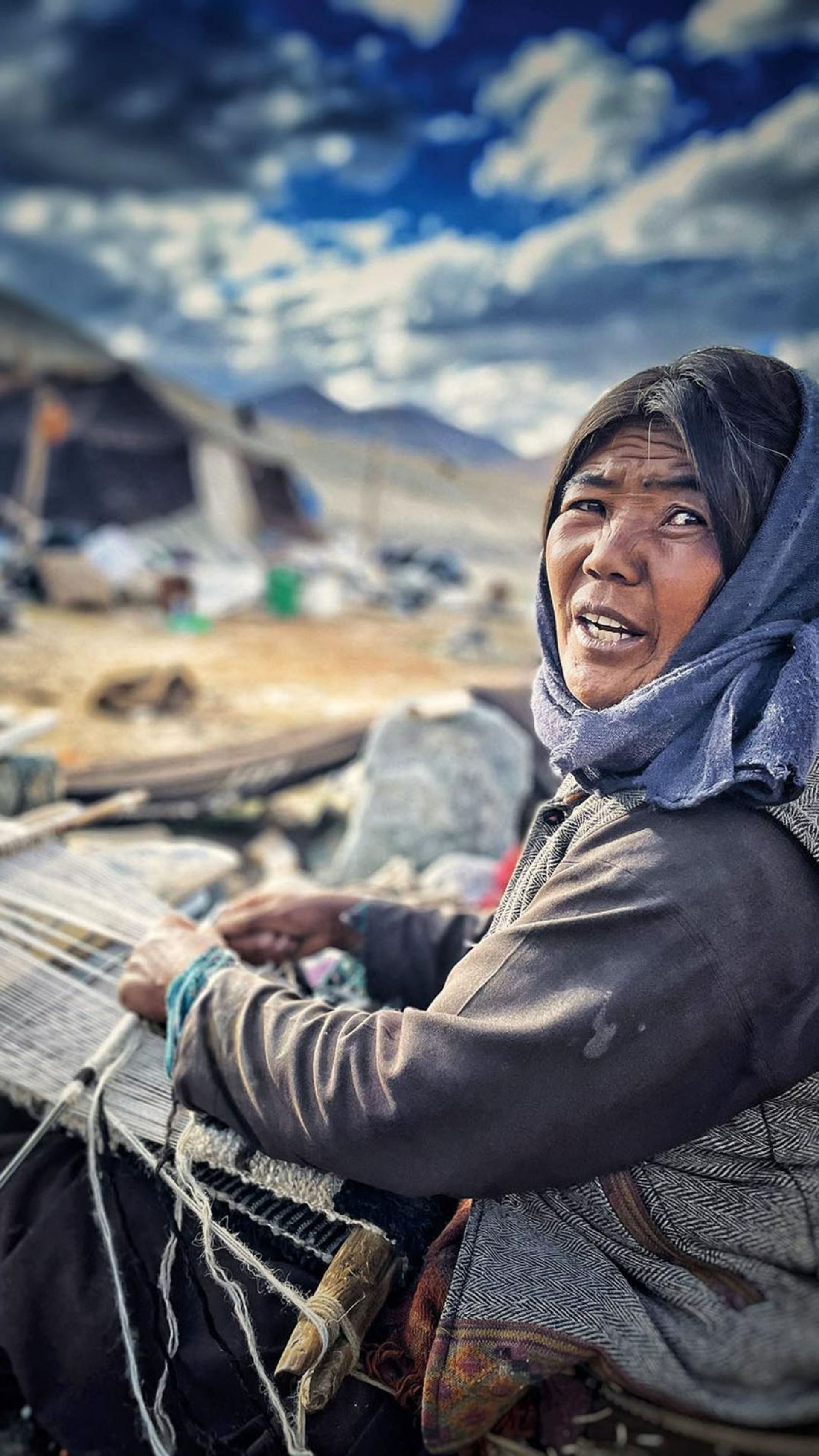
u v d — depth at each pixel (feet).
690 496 3.22
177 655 32.22
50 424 50.96
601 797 3.43
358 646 38.19
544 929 3.13
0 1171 4.43
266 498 66.08
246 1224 3.97
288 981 5.48
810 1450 3.13
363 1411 3.51
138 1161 4.23
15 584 38.99
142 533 55.11
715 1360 3.30
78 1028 4.92
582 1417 3.38
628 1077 2.97
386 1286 3.66
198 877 6.91
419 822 10.81
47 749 19.49
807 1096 3.10
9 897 5.85
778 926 2.93
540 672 3.78
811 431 3.17
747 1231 3.33
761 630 3.21
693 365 3.29
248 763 14.02
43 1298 3.95
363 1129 3.25
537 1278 3.39
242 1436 3.55
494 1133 3.09
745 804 3.05
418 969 5.24
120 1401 3.77
